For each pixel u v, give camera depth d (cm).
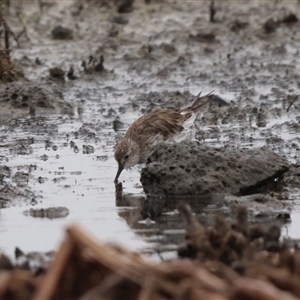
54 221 977
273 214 993
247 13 2648
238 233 716
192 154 1128
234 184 1104
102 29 2564
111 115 1706
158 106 1766
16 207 1056
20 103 1759
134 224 956
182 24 2583
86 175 1245
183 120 1490
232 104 1744
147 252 820
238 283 545
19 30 2470
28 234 913
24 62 2197
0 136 1537
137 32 2534
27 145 1455
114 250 607
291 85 1923
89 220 980
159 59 2277
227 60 2242
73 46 2406
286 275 605
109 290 557
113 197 1109
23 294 583
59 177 1224
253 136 1472
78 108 1753
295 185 1152
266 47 2364
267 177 1117
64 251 571
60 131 1569
